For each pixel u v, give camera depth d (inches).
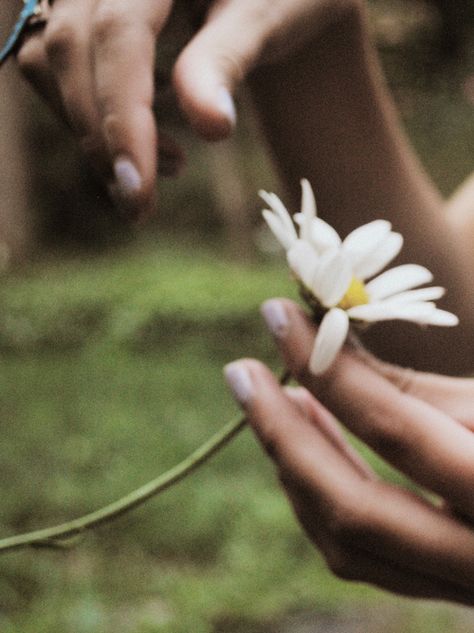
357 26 27.6
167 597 89.7
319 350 22.9
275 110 28.5
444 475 23.3
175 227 362.3
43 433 143.8
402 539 23.8
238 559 95.3
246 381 24.3
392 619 83.0
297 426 24.2
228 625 84.7
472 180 33.9
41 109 337.7
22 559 92.9
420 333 30.1
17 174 305.0
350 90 28.4
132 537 101.6
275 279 254.5
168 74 25.2
